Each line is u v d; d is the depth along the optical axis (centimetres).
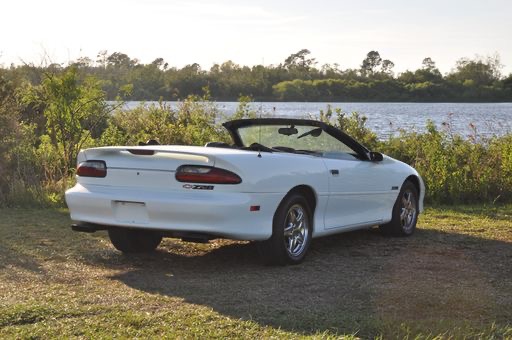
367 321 521
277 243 704
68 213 1055
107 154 701
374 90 12712
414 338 484
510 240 888
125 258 755
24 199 1123
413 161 1411
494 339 485
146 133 1587
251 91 9069
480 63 13825
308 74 12225
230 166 660
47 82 1407
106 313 534
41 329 491
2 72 1847
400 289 623
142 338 476
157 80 5372
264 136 842
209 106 1884
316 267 720
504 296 604
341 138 824
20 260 731
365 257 775
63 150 1391
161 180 670
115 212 688
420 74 13888
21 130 1337
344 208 801
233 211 656
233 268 712
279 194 696
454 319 532
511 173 1299
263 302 576
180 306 559
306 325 514
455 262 748
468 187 1268
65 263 723
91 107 1471
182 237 664
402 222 905
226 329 499
